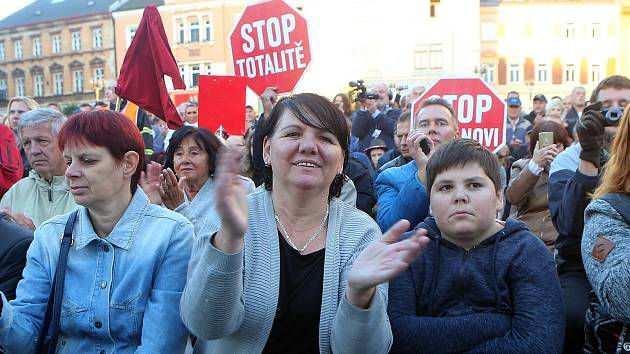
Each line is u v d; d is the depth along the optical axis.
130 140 2.44
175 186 3.72
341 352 1.99
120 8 55.31
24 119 3.86
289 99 2.29
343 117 2.30
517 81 51.53
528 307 2.33
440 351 2.34
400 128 4.86
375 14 43.75
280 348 2.19
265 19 5.45
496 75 51.41
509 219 2.56
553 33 51.16
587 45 51.16
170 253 2.40
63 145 2.39
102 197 2.38
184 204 3.66
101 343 2.34
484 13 51.16
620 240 2.39
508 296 2.39
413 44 43.94
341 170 2.42
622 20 53.06
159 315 2.32
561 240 3.13
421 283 2.50
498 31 51.28
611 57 51.28
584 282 3.06
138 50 5.61
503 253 2.43
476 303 2.41
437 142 3.96
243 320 2.13
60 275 2.36
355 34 43.88
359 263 1.90
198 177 4.16
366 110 7.68
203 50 49.81
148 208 2.49
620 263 2.34
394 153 5.75
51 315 2.36
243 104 5.07
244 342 2.15
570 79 51.38
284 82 5.43
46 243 2.46
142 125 7.98
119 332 2.34
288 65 5.42
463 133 4.97
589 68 51.28
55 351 2.34
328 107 2.26
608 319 2.57
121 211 2.46
